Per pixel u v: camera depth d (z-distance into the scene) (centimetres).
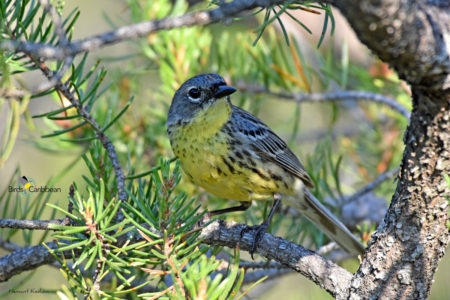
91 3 1616
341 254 1109
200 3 1156
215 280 533
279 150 1045
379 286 645
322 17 1539
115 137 1098
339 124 1661
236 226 835
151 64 1176
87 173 1353
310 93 1157
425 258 621
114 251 655
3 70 641
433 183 589
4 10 643
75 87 718
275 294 1317
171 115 998
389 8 475
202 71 1155
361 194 1054
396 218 624
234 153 963
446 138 564
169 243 635
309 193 1070
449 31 518
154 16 1125
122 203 683
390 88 1205
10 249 864
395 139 1249
